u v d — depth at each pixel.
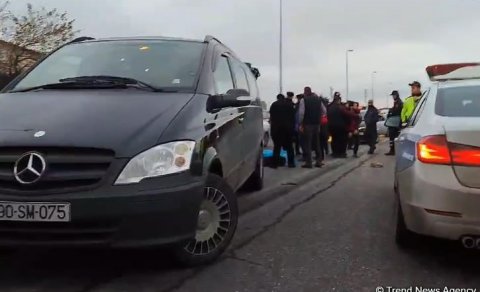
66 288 3.80
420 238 4.63
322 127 14.47
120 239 3.53
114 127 3.78
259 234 5.39
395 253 4.70
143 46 5.28
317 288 3.86
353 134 15.30
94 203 3.47
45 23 29.70
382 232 5.46
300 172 10.66
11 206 3.48
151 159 3.64
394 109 15.06
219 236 4.39
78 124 3.82
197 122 4.15
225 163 4.88
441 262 4.45
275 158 11.53
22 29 29.02
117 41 5.49
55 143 3.60
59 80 4.89
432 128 4.07
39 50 29.56
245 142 6.09
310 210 6.64
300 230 5.57
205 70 4.88
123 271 4.16
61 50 5.48
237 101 4.86
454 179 3.80
